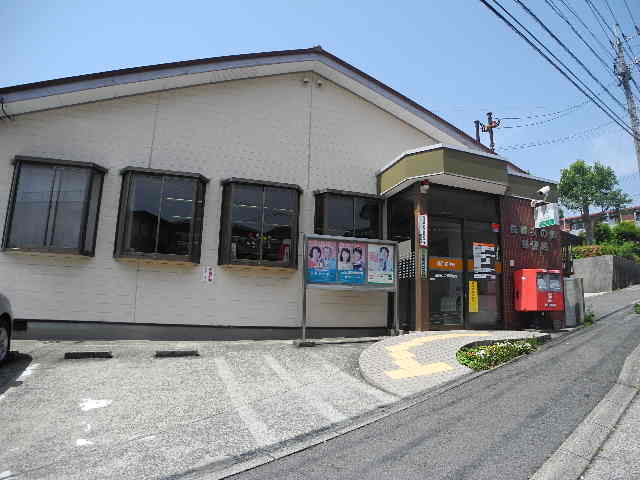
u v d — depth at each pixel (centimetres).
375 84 1278
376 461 385
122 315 989
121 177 1038
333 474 361
